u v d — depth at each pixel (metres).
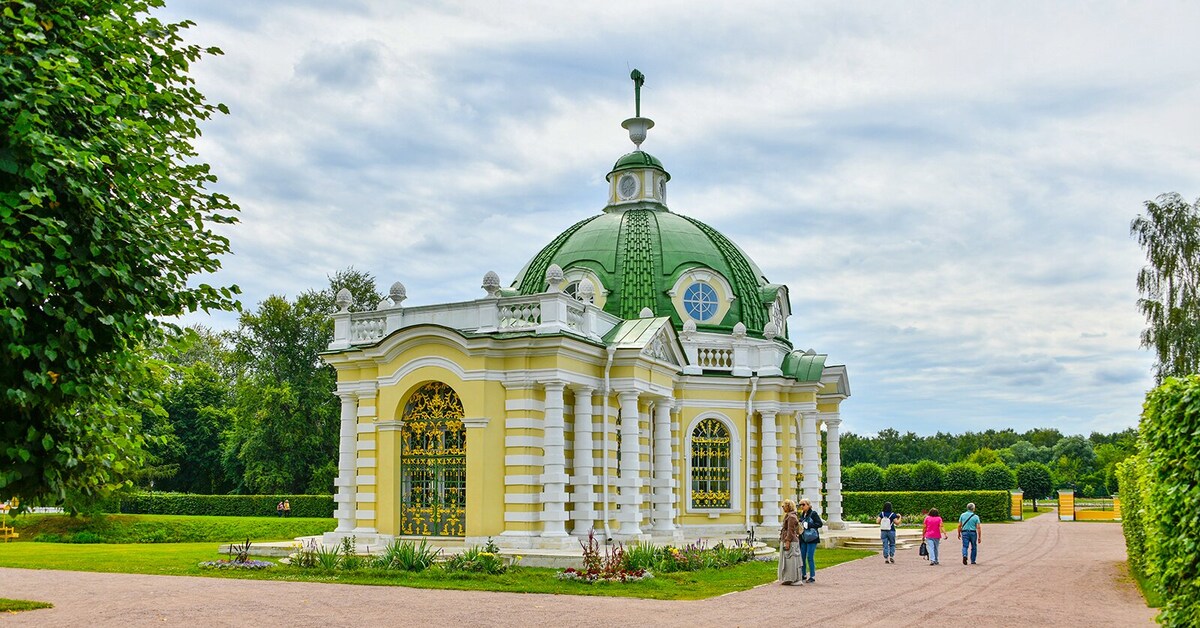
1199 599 13.54
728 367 40.47
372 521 31.14
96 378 14.21
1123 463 34.00
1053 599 22.41
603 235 42.56
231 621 18.28
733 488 39.69
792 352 42.84
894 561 33.41
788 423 40.88
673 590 23.30
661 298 40.94
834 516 44.53
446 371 30.00
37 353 12.80
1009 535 50.84
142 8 15.14
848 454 147.62
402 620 18.38
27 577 27.25
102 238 13.64
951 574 28.59
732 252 44.41
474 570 25.59
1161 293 48.25
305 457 69.50
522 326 30.38
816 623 18.38
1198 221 47.53
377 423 31.05
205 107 15.70
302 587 23.73
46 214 13.23
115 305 13.98
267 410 67.25
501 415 29.64
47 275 13.18
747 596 22.58
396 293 33.19
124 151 14.33
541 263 43.59
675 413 38.75
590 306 32.25
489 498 29.17
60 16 13.89
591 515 30.44
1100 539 47.06
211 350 87.06
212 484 80.69
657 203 45.41
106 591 23.31
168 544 48.19
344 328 33.12
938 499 68.62
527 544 28.56
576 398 31.11
